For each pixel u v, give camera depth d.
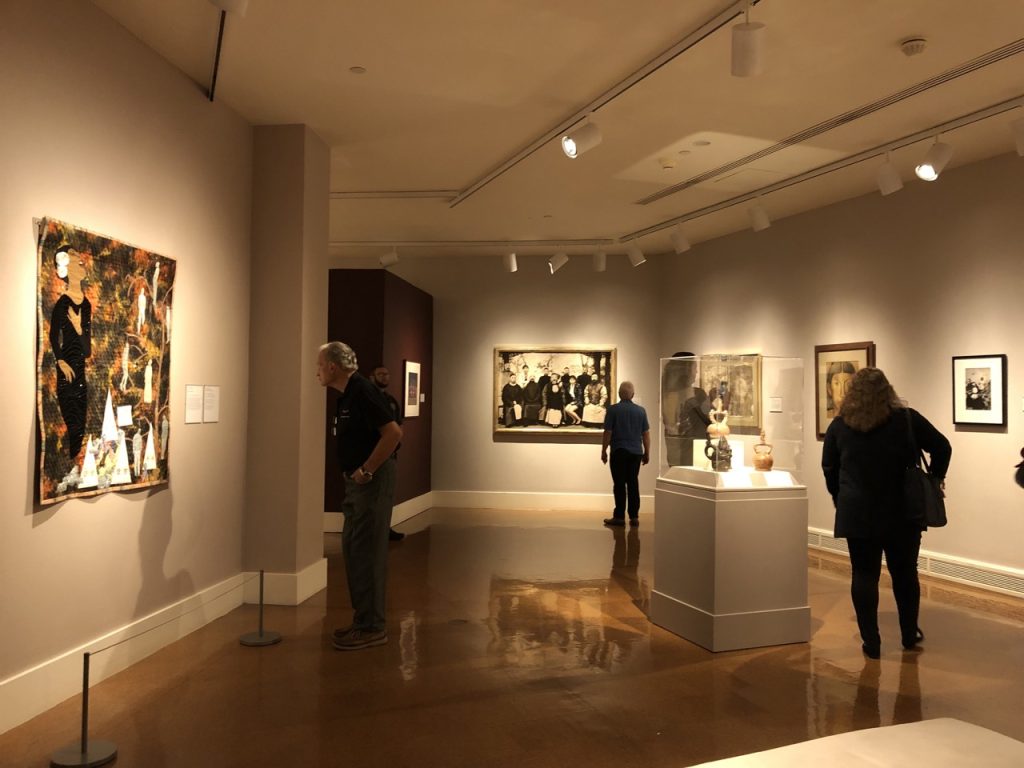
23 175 3.69
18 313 3.66
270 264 6.00
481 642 4.96
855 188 7.75
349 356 4.81
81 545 4.11
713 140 6.41
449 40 4.68
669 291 11.33
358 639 4.82
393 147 6.62
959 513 6.86
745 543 4.91
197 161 5.26
